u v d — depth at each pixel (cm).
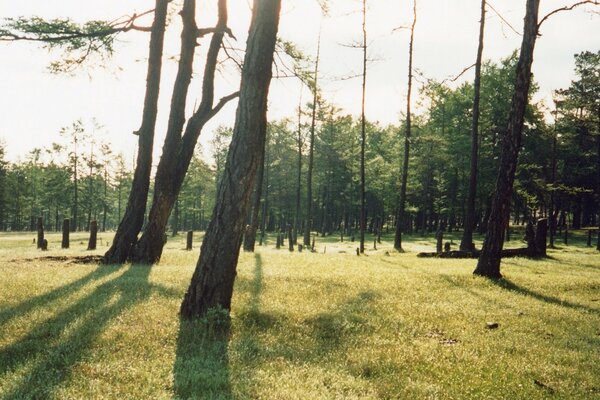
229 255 673
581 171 4969
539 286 1133
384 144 6881
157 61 1425
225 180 682
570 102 4028
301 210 7006
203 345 543
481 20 2200
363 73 2884
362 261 1708
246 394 403
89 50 1379
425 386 451
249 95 678
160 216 1409
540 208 5484
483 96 4181
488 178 4106
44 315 628
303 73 1623
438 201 4838
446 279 1167
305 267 1357
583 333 699
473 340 634
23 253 1802
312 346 566
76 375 425
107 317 628
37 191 8294
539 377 504
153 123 1432
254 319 666
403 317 735
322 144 5997
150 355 495
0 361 457
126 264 1309
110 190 9150
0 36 1247
